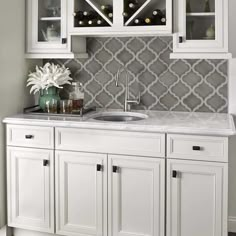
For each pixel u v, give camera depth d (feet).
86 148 9.71
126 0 10.36
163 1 10.39
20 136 10.25
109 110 11.49
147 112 11.16
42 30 11.10
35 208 10.32
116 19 10.34
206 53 9.96
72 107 10.95
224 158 8.77
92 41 11.73
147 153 9.28
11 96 10.75
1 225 10.54
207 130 8.77
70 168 9.94
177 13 10.05
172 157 9.12
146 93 11.46
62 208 10.05
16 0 10.72
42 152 10.08
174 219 9.22
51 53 11.02
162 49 11.18
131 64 11.47
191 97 11.14
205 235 9.08
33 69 11.76
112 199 9.63
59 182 10.02
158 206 9.30
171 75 11.21
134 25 10.37
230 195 10.96
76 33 10.69
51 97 11.09
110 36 11.27
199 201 9.06
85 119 10.10
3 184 10.55
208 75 10.94
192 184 9.08
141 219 9.48
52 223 10.18
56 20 10.97
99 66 11.75
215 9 9.77
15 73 10.88
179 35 10.08
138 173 9.43
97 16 10.78
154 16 10.16
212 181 8.94
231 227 11.01
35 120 10.01
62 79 11.09
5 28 10.33
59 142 9.93
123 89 11.64
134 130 9.26
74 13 10.62
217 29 9.80
